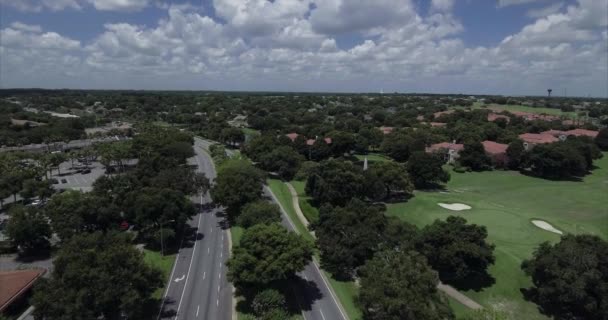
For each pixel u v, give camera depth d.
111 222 77.62
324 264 71.00
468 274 64.38
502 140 172.00
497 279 63.56
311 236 83.69
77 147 185.25
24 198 102.19
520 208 99.56
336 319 54.34
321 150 149.38
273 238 58.25
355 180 96.69
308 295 60.66
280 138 159.00
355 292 61.66
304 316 54.88
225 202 88.81
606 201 105.31
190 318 53.53
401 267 50.78
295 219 93.50
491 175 135.50
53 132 185.62
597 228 84.69
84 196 79.88
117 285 47.19
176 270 67.38
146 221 75.56
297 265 57.09
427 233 64.62
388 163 111.69
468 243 60.91
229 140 193.38
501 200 107.31
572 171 137.38
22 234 69.69
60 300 44.22
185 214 80.19
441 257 61.00
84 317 44.56
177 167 114.81
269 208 78.62
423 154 121.50
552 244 72.12
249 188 90.44
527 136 175.38
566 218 91.56
